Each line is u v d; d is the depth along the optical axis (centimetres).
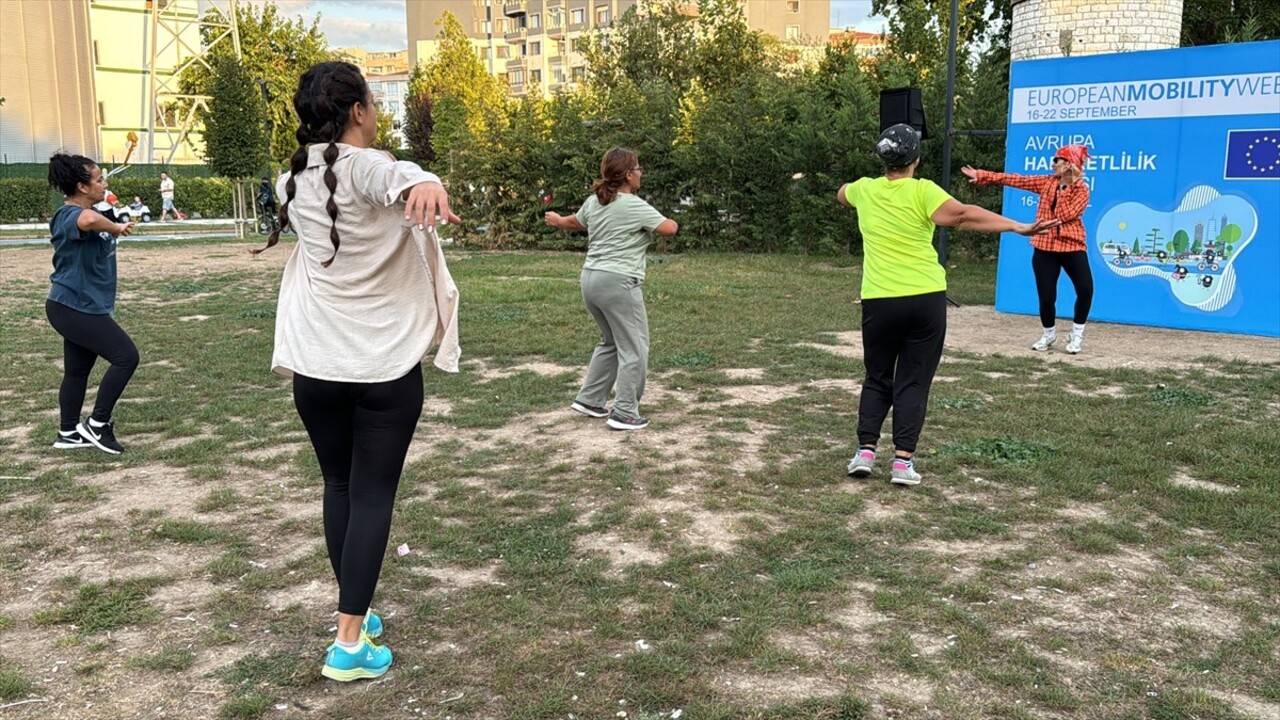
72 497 498
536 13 9169
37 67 4353
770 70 2248
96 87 4616
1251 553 418
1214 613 360
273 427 648
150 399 727
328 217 290
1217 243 1009
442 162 2378
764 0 7981
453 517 468
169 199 3869
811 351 900
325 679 313
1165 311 1055
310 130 295
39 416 682
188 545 433
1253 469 522
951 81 1233
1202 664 320
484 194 2275
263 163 2875
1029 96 1123
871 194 514
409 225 268
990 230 478
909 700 298
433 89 5509
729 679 311
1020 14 1781
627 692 303
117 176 4009
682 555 414
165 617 360
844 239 1903
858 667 317
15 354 923
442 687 308
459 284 1424
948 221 484
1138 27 1648
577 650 330
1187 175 1019
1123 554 418
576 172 2152
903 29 2425
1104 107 1064
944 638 339
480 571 402
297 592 381
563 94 2227
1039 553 418
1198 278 1027
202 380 794
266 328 1066
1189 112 1006
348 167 286
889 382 528
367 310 298
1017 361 852
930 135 1758
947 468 539
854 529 450
